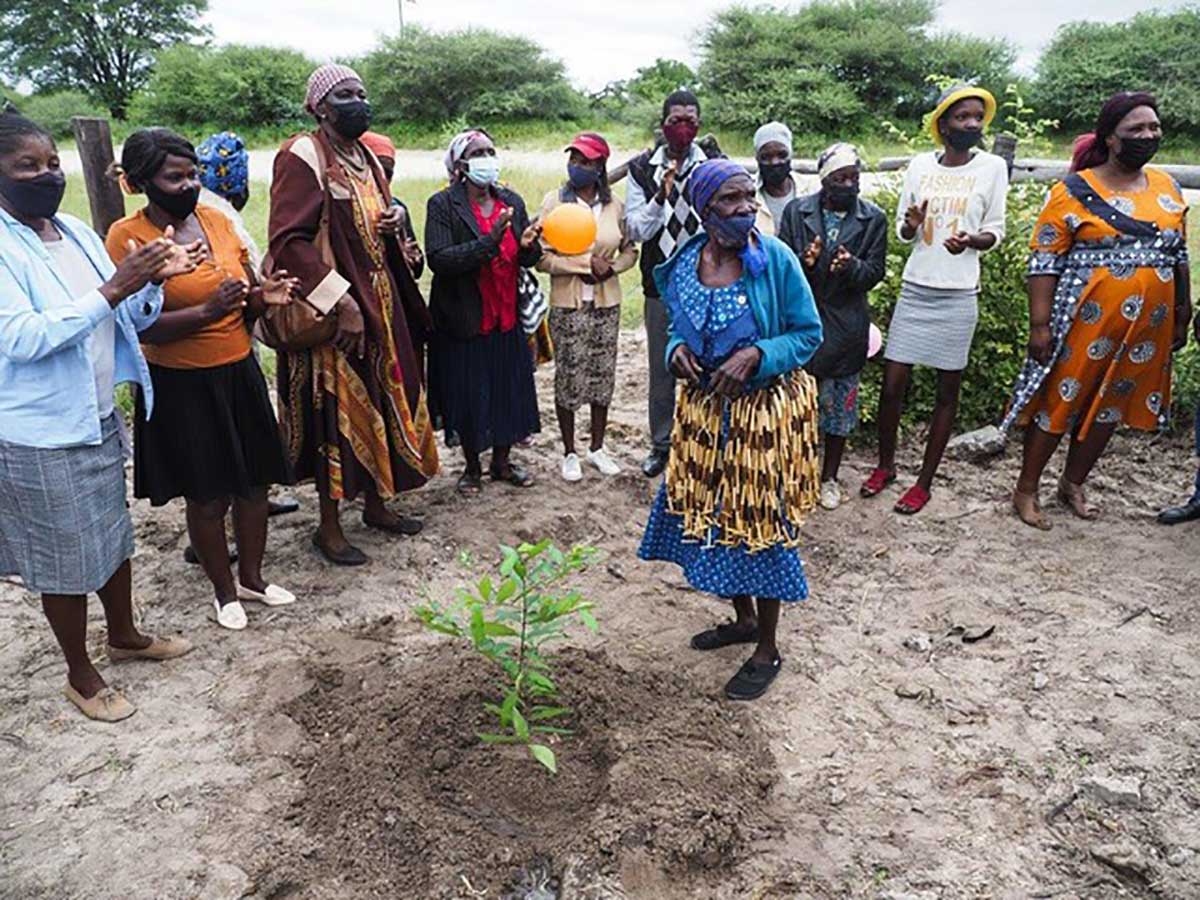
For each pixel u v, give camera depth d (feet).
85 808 10.85
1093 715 12.37
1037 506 17.46
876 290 20.95
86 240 11.51
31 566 11.30
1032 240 16.51
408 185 52.80
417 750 11.38
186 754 11.69
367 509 17.10
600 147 18.07
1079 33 78.84
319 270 14.29
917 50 79.92
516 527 17.39
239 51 98.78
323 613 14.75
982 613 14.69
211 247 13.12
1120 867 9.96
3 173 10.33
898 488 18.97
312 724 12.18
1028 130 23.93
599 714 11.95
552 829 10.46
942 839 10.46
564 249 16.94
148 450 13.20
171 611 14.75
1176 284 16.21
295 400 15.35
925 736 12.09
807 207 16.78
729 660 13.65
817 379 17.19
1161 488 18.79
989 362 21.16
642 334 29.66
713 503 12.01
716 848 10.03
